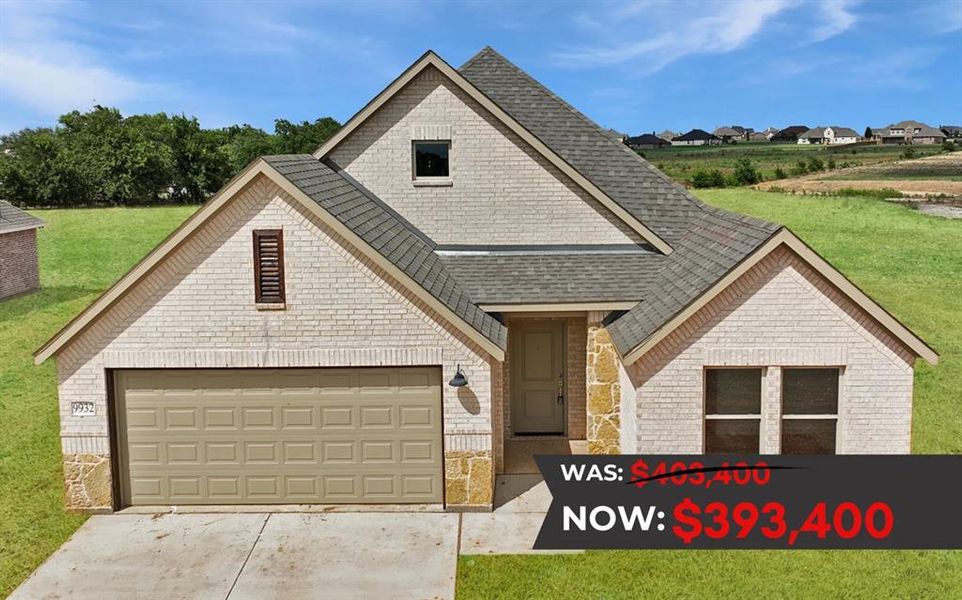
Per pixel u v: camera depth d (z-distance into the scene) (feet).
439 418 39.47
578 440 49.26
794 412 38.96
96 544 36.11
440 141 49.55
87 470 39.22
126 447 39.91
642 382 38.81
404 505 40.09
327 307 38.58
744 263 37.06
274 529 37.52
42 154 221.66
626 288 45.19
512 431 50.14
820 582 31.99
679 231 50.72
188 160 255.50
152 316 38.58
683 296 39.19
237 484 40.22
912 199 199.21
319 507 39.96
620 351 39.37
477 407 38.91
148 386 39.55
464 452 39.14
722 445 39.32
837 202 185.26
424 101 49.16
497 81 57.88
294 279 38.45
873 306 37.29
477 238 49.88
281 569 33.58
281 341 38.81
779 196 199.00
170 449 39.93
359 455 39.88
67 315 89.04
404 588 31.89
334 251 38.27
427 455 39.78
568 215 49.70
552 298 44.01
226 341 38.83
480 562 34.01
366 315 38.60
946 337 75.72
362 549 35.35
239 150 271.69
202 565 34.01
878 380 38.11
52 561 34.45
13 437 50.75
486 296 44.16
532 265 47.88
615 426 45.60
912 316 84.69
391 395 39.50
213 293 38.47
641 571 33.09
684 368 38.60
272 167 37.32
